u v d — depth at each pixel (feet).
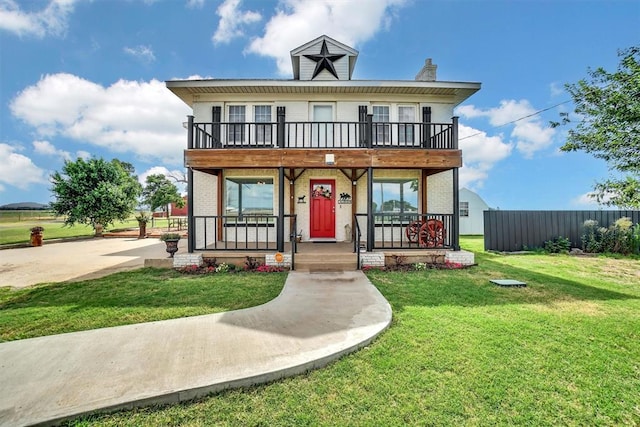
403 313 15.29
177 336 12.38
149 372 9.65
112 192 59.16
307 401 8.73
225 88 32.76
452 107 34.81
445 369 10.24
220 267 25.50
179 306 16.56
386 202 35.04
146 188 90.94
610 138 28.09
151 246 45.96
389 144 34.35
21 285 21.65
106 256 35.65
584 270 26.16
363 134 33.58
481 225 62.03
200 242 34.32
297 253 26.89
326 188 34.96
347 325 13.42
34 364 10.23
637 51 26.02
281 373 9.72
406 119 34.94
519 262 30.07
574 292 19.20
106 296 18.58
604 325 13.85
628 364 10.66
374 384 9.45
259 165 26.84
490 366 10.41
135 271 25.79
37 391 8.75
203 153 26.91
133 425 7.85
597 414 8.29
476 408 8.43
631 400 8.84
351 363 10.61
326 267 25.95
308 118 34.40
